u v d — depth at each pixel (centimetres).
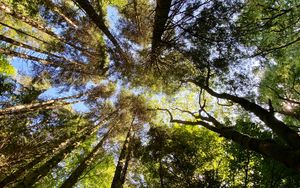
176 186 921
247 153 824
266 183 765
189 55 1123
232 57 1034
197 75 1249
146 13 1373
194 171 949
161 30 1038
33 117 1287
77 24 1588
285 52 1046
